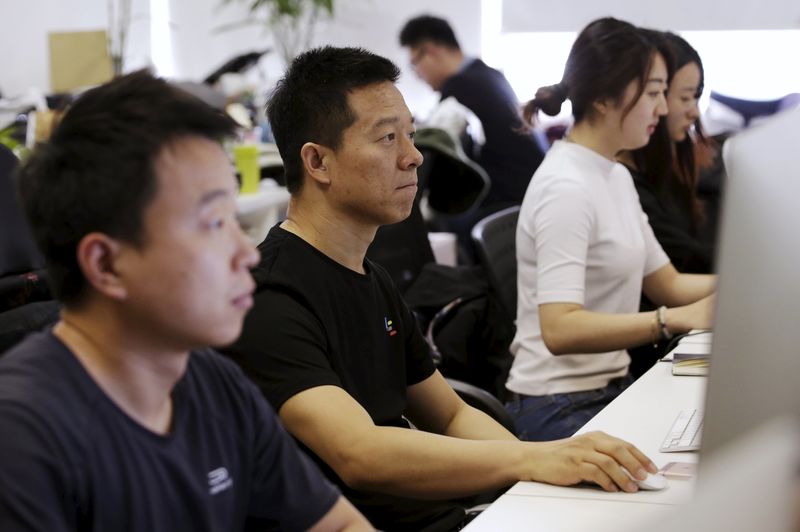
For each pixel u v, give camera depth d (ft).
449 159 11.92
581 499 4.21
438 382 5.75
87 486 2.98
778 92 18.99
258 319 4.83
